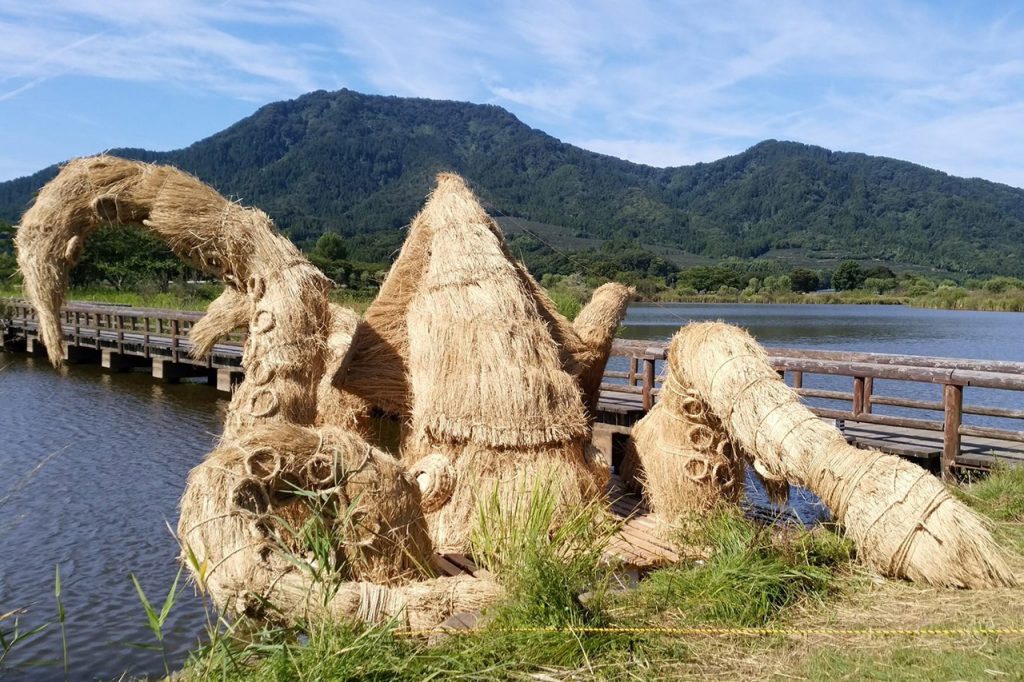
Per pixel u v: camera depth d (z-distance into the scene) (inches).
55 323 205.3
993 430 330.3
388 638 138.5
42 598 266.5
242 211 223.1
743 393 204.1
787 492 225.8
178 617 249.4
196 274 1777.8
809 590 172.4
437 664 135.2
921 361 409.1
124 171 215.0
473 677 133.3
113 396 715.4
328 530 161.6
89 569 291.6
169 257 1679.4
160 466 444.8
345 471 163.5
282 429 165.0
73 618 250.1
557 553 173.9
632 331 1263.5
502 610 150.0
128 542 320.2
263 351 212.7
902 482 178.9
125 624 245.4
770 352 454.0
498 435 215.3
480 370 222.4
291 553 150.2
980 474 334.6
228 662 134.3
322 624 137.6
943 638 147.1
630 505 261.7
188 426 567.8
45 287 204.8
